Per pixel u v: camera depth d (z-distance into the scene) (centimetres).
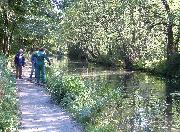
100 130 1252
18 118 1431
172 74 3803
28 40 4428
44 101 1836
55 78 2069
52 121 1444
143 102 2189
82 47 7169
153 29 4647
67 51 8244
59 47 7850
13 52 4212
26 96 1967
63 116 1527
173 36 4372
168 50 4216
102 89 2119
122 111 1809
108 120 1458
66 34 6825
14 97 1694
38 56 2473
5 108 1348
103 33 6141
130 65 5025
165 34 4597
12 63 3597
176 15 4097
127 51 5141
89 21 6419
